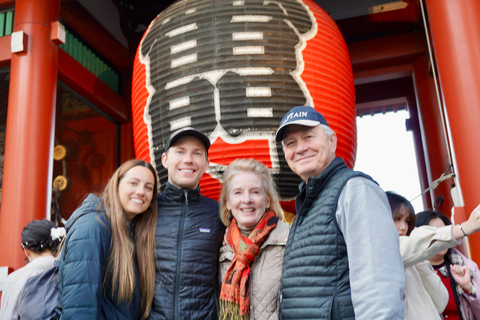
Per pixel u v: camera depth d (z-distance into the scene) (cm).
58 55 735
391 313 178
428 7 542
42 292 258
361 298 186
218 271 275
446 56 507
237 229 270
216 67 488
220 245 281
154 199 280
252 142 472
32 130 629
